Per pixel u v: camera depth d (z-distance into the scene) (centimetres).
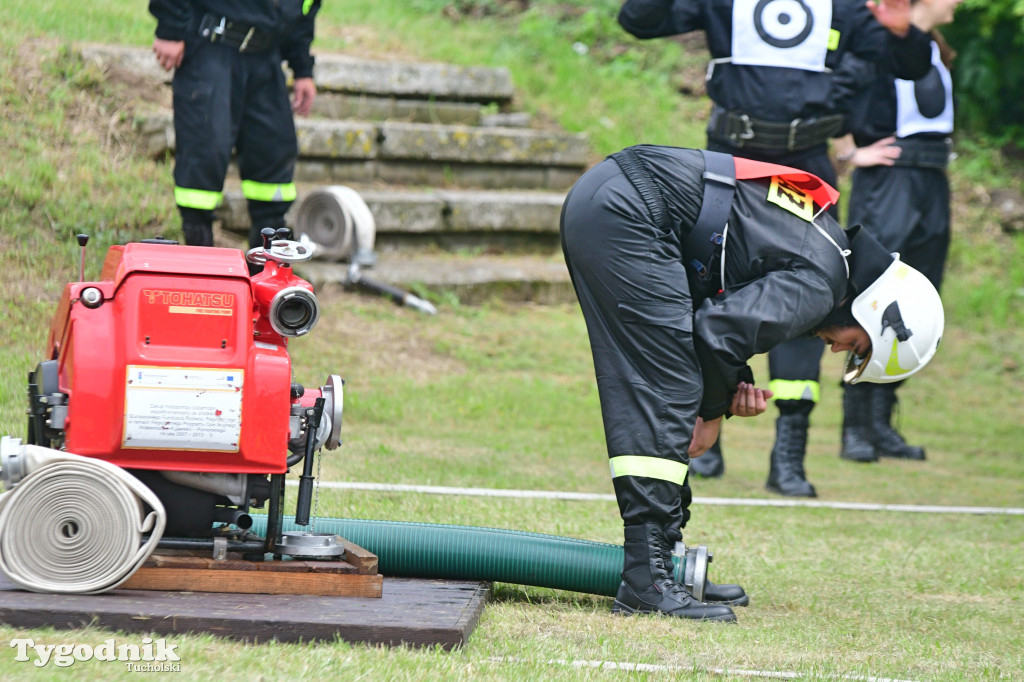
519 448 2169
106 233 2533
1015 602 1320
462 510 1532
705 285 1155
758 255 1123
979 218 4319
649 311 1111
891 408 2711
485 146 3588
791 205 1138
